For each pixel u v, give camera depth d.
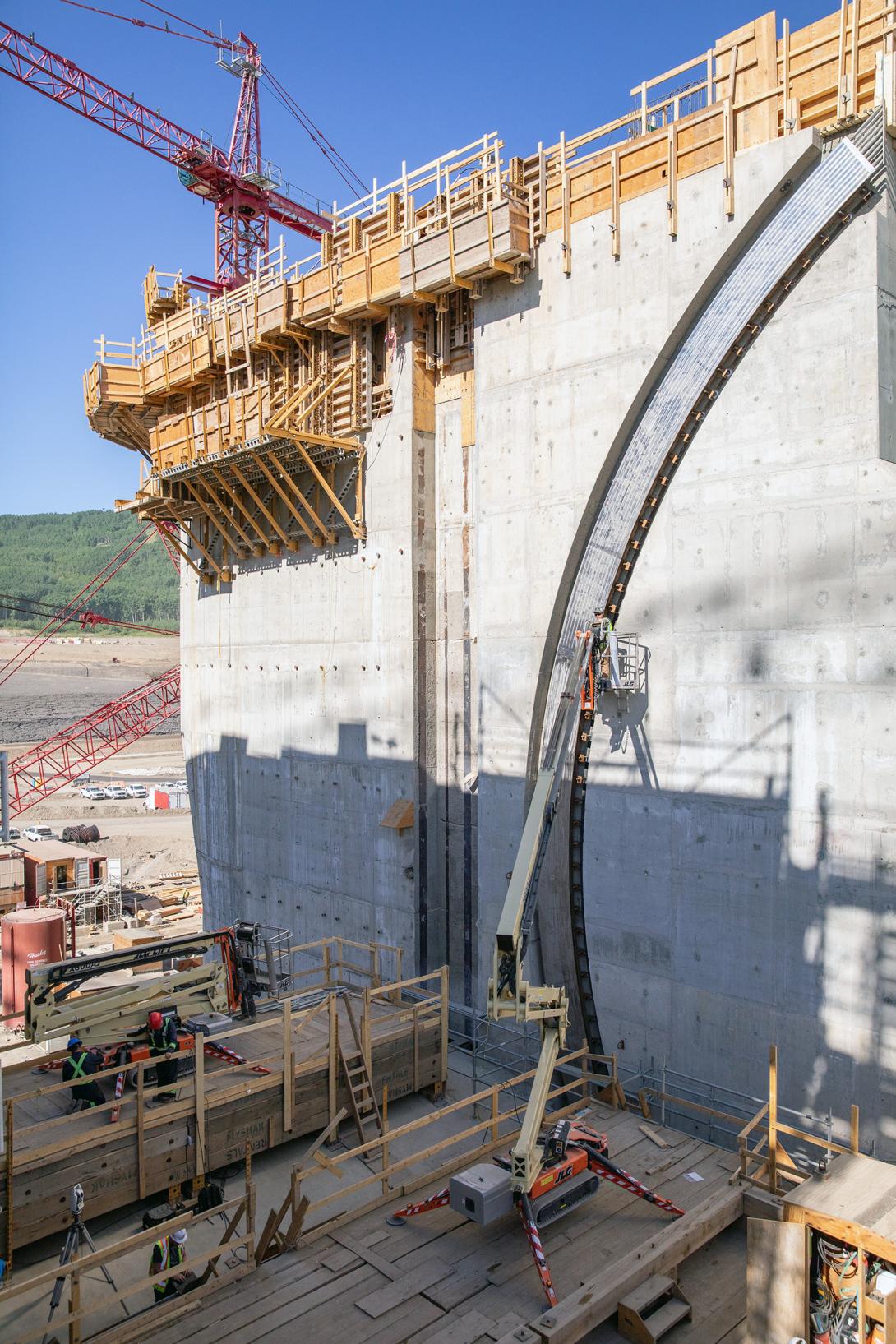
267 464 28.69
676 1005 19.00
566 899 21.02
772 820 17.48
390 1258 12.92
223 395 32.50
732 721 18.11
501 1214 12.84
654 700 19.36
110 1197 15.23
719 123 18.19
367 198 25.41
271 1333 11.39
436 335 25.41
